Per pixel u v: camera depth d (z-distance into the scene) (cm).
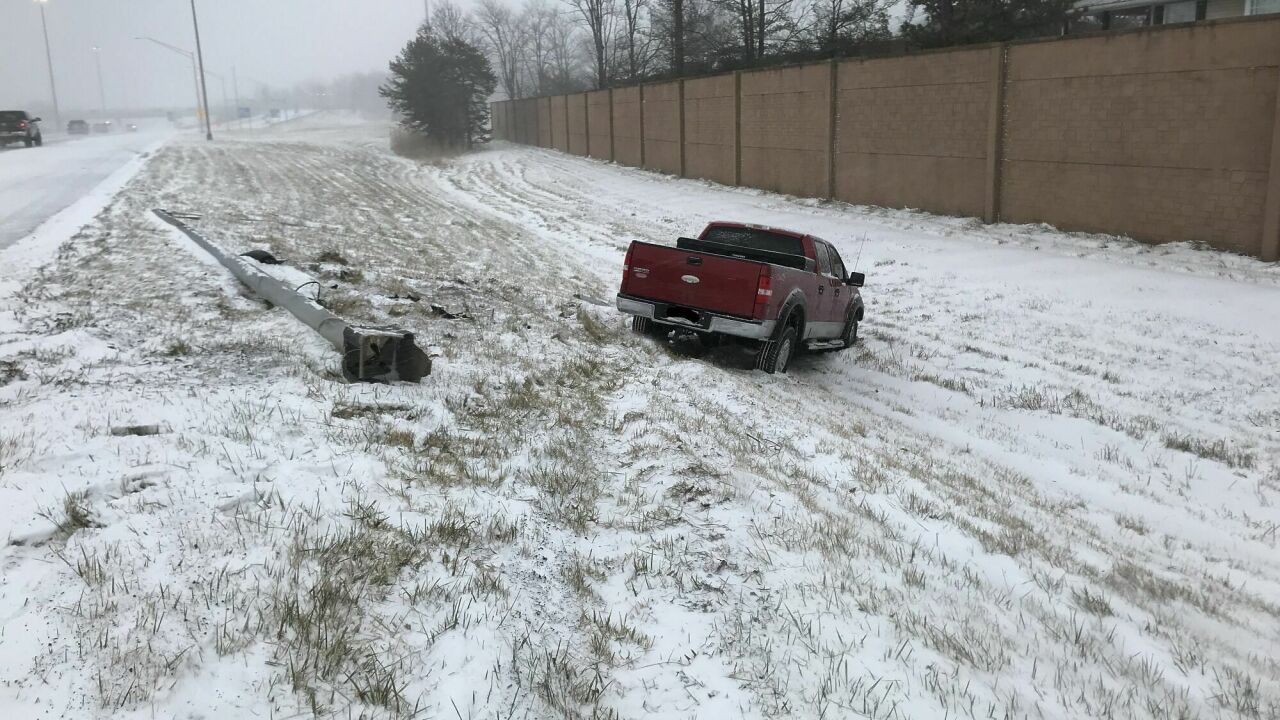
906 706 392
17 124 4500
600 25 6431
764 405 926
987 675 429
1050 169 1998
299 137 8012
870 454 814
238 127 11812
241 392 705
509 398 800
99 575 405
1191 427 1038
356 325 842
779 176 3045
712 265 1095
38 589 392
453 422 710
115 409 631
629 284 1150
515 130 6981
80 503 468
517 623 425
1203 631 527
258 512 487
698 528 558
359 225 2327
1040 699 414
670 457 668
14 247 1476
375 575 436
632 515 574
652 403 844
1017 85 2052
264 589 411
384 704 349
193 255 1417
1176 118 1711
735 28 4800
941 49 2242
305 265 1367
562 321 1239
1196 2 3341
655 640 432
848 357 1359
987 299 1634
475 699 362
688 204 3062
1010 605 520
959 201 2267
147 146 5100
